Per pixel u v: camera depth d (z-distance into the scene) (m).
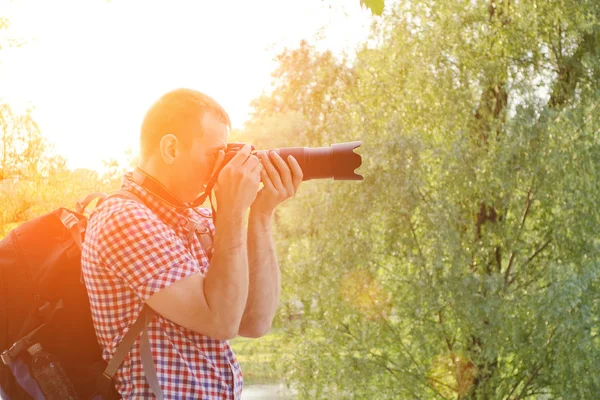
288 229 11.91
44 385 1.55
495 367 11.16
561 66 11.27
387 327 11.41
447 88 11.12
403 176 10.80
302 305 11.84
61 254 1.60
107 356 1.57
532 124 10.51
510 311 10.49
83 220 1.66
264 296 1.85
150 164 1.64
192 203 1.63
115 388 1.56
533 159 10.52
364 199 10.89
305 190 11.46
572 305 10.24
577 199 10.53
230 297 1.50
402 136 10.95
